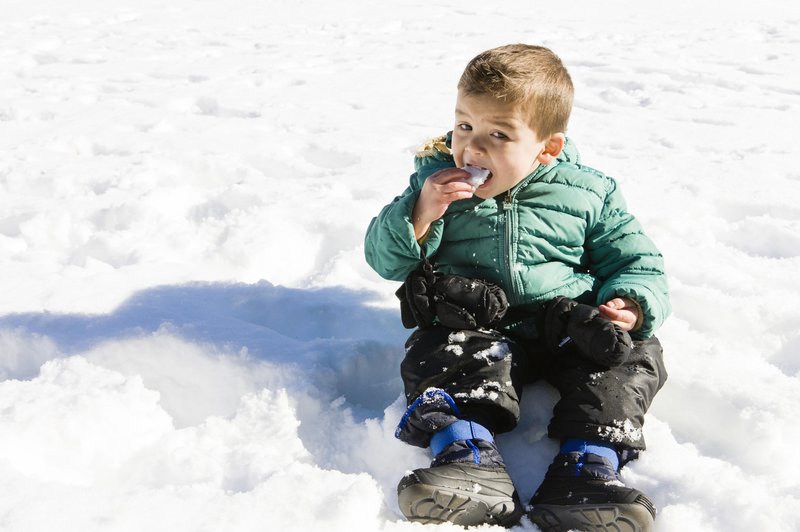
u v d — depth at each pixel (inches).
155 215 139.5
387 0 449.7
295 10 406.3
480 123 84.5
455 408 79.4
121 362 98.6
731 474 78.8
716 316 108.5
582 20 383.9
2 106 211.9
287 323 109.2
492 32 340.8
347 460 85.1
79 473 82.3
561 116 88.1
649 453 81.7
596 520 71.0
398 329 106.8
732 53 291.0
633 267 92.2
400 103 218.8
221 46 307.9
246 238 129.8
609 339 81.2
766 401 87.9
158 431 87.7
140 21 363.9
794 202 143.4
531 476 81.7
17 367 102.3
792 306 108.7
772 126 196.4
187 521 69.0
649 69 261.4
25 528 66.6
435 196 84.5
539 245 91.2
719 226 136.9
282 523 69.7
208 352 97.4
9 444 80.3
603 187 95.5
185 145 179.2
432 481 70.9
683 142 183.2
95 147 181.8
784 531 70.5
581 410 79.7
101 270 123.3
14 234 137.9
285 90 233.8
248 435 86.7
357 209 140.2
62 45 303.4
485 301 84.4
